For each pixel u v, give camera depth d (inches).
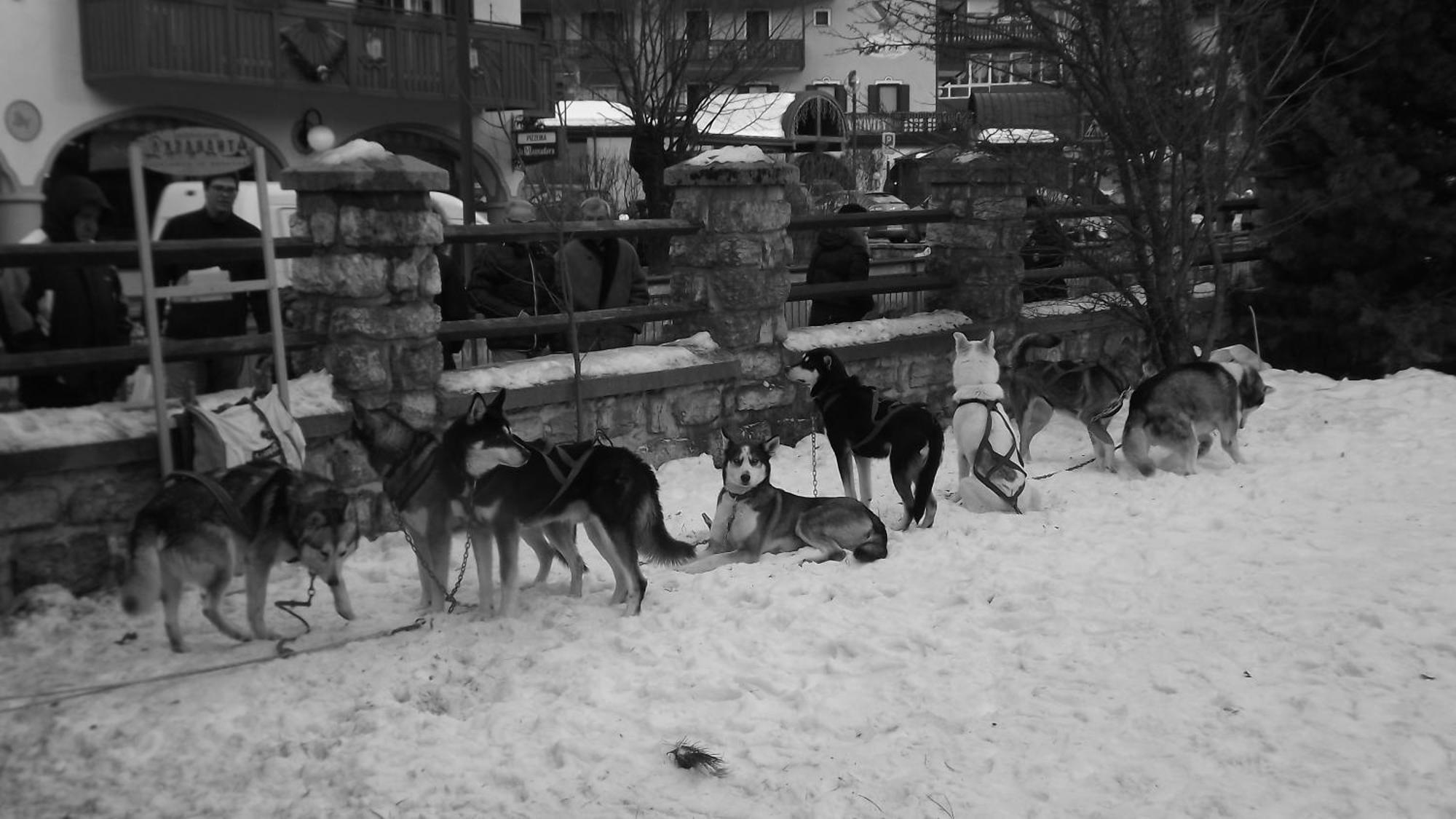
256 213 458.6
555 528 263.9
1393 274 533.3
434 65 909.2
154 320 268.5
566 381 349.7
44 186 765.3
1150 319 460.8
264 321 337.1
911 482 306.8
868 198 907.4
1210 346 458.9
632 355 372.8
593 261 404.2
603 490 246.4
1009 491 321.4
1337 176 507.2
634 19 893.2
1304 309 548.1
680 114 906.1
